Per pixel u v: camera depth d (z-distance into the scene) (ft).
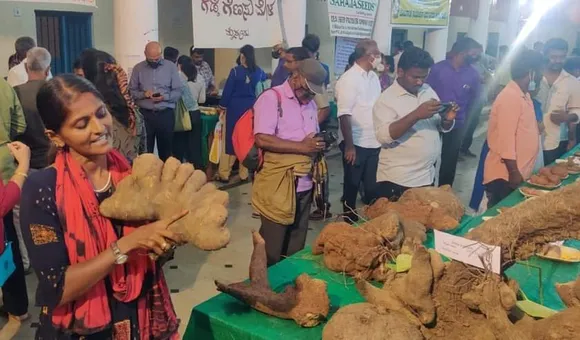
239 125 9.47
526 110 11.53
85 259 4.30
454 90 16.62
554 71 15.52
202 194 4.50
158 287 4.93
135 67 16.53
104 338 4.63
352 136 13.99
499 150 11.55
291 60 12.70
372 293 5.35
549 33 48.08
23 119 10.41
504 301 4.64
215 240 4.20
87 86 4.29
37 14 20.84
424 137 10.20
